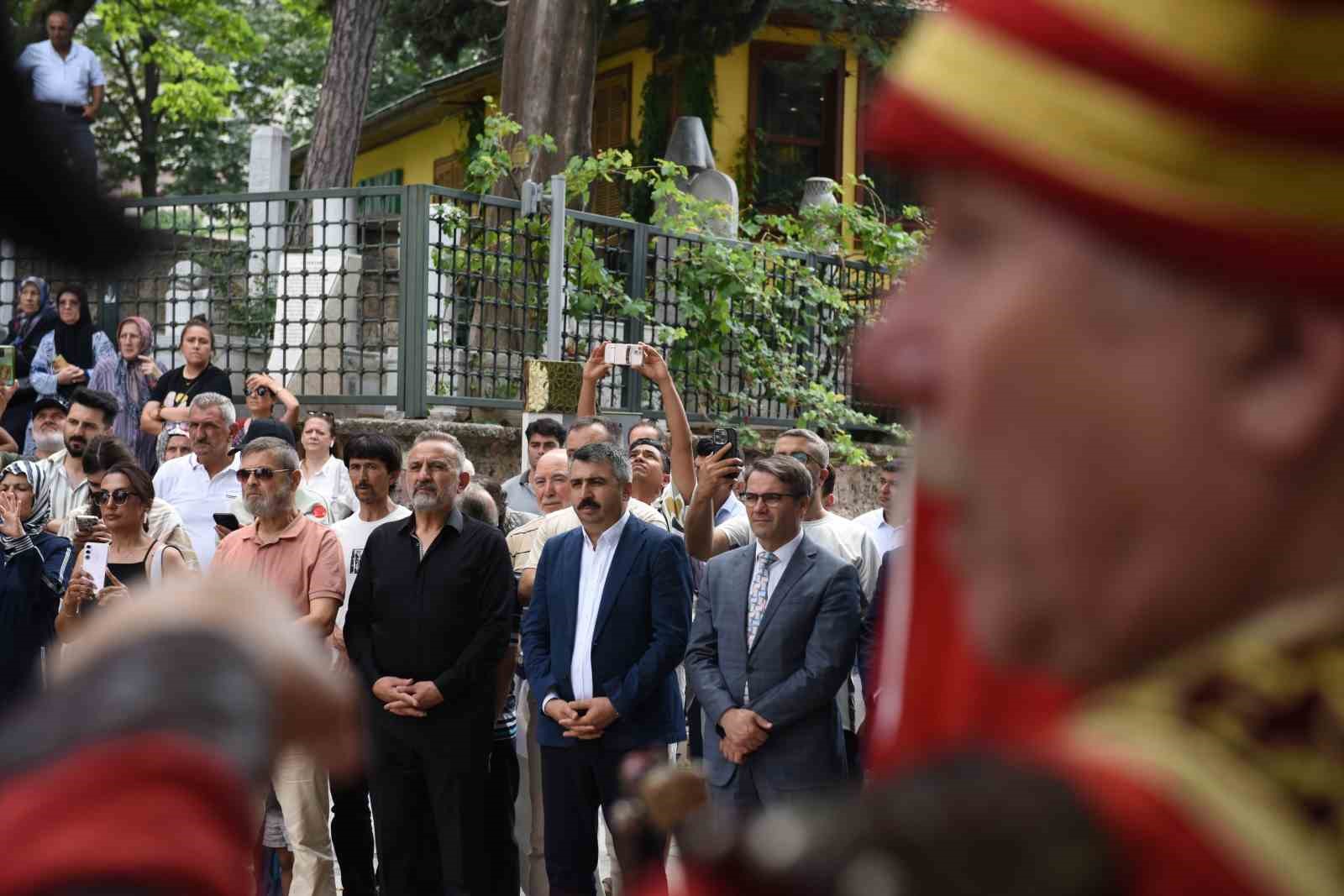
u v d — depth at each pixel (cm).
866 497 1286
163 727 41
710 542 632
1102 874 38
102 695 42
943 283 47
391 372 1112
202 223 1128
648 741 563
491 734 582
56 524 682
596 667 565
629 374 1176
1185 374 42
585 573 578
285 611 47
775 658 539
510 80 1412
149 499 629
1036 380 44
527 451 852
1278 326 42
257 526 620
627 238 1219
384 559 591
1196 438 42
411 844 582
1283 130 40
